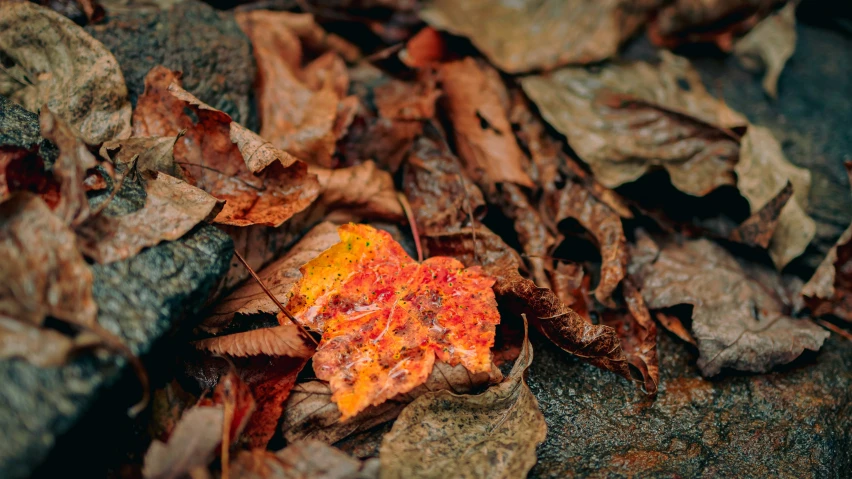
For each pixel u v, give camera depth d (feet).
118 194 1.14
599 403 1.23
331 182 1.30
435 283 1.22
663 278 1.32
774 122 1.59
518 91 1.49
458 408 1.16
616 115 1.44
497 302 1.25
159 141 1.21
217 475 1.09
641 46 1.62
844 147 1.56
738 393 1.26
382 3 1.59
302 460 1.09
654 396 1.24
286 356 1.15
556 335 1.22
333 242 1.24
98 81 1.26
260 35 1.47
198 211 1.15
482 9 1.57
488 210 1.35
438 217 1.32
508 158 1.39
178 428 1.08
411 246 1.32
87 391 1.04
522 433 1.15
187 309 1.11
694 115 1.44
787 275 1.36
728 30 1.64
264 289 1.17
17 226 1.06
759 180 1.39
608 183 1.39
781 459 1.21
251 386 1.16
